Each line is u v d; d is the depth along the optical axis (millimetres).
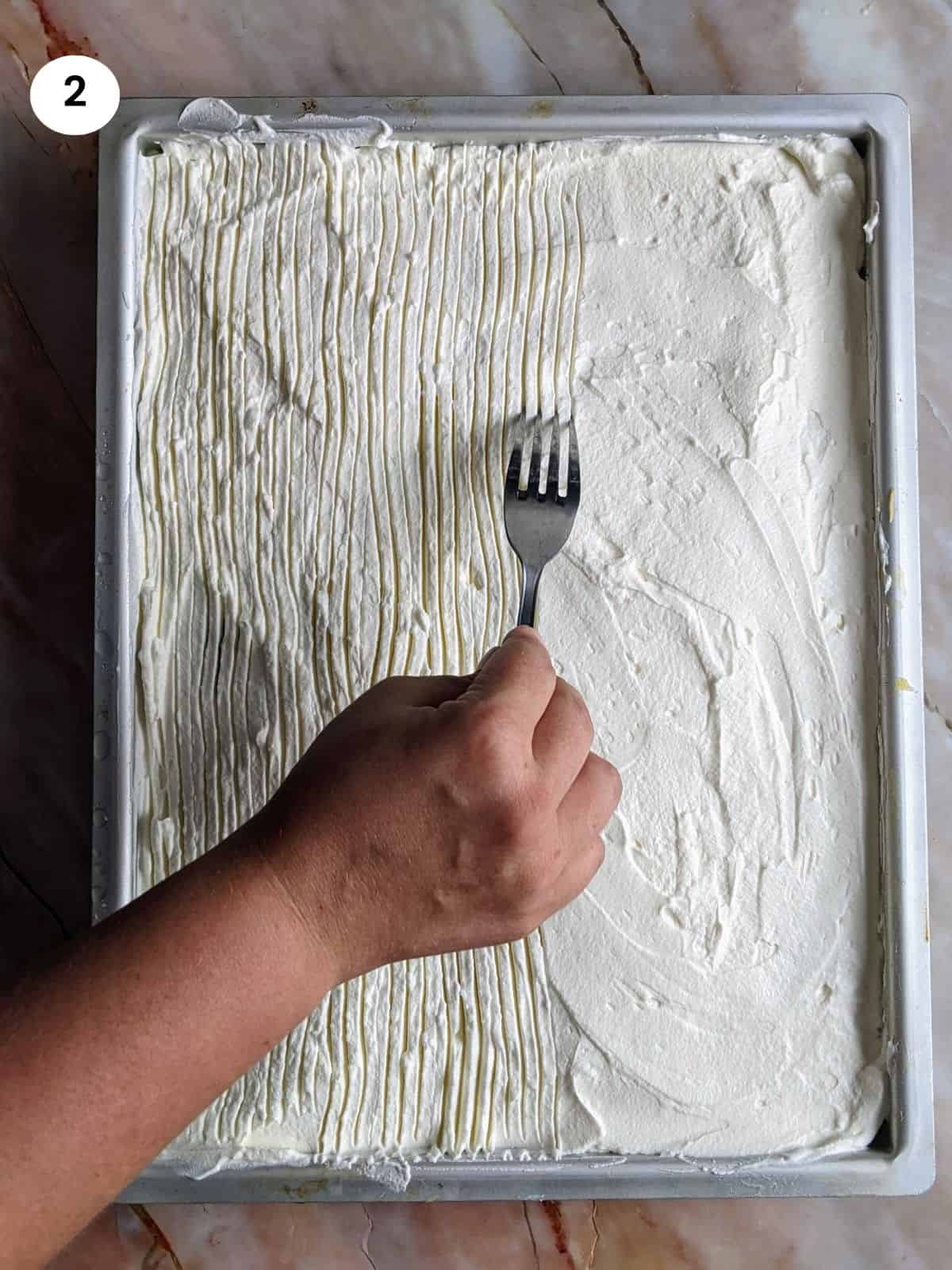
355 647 608
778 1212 646
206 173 621
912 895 591
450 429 615
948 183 676
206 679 610
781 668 605
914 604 601
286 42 681
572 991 596
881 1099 591
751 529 608
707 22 676
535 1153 590
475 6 679
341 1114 592
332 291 617
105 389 606
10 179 680
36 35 685
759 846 601
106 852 595
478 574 611
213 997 379
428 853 409
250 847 412
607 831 603
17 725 668
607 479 613
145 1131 369
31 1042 358
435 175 618
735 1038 594
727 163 619
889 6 676
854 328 615
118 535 604
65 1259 647
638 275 617
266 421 616
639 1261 644
